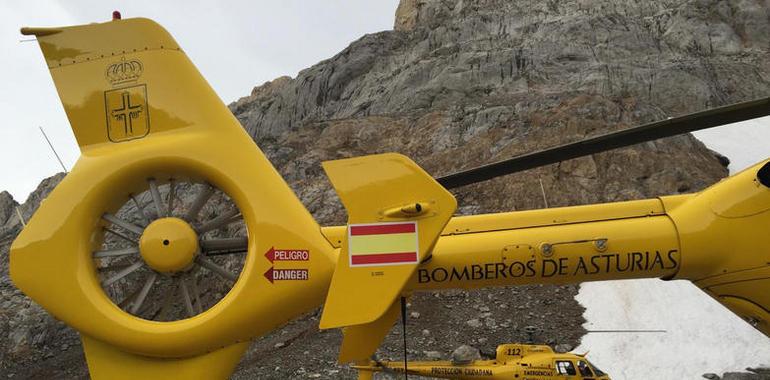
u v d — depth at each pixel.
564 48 53.22
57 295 5.05
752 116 5.12
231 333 5.14
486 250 5.61
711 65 52.78
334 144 47.00
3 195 56.69
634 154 34.34
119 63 5.62
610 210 5.74
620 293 24.06
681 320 20.69
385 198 5.01
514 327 21.89
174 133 5.46
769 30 57.88
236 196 5.35
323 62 69.44
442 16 71.88
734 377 15.24
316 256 5.27
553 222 5.74
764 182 5.36
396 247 4.92
